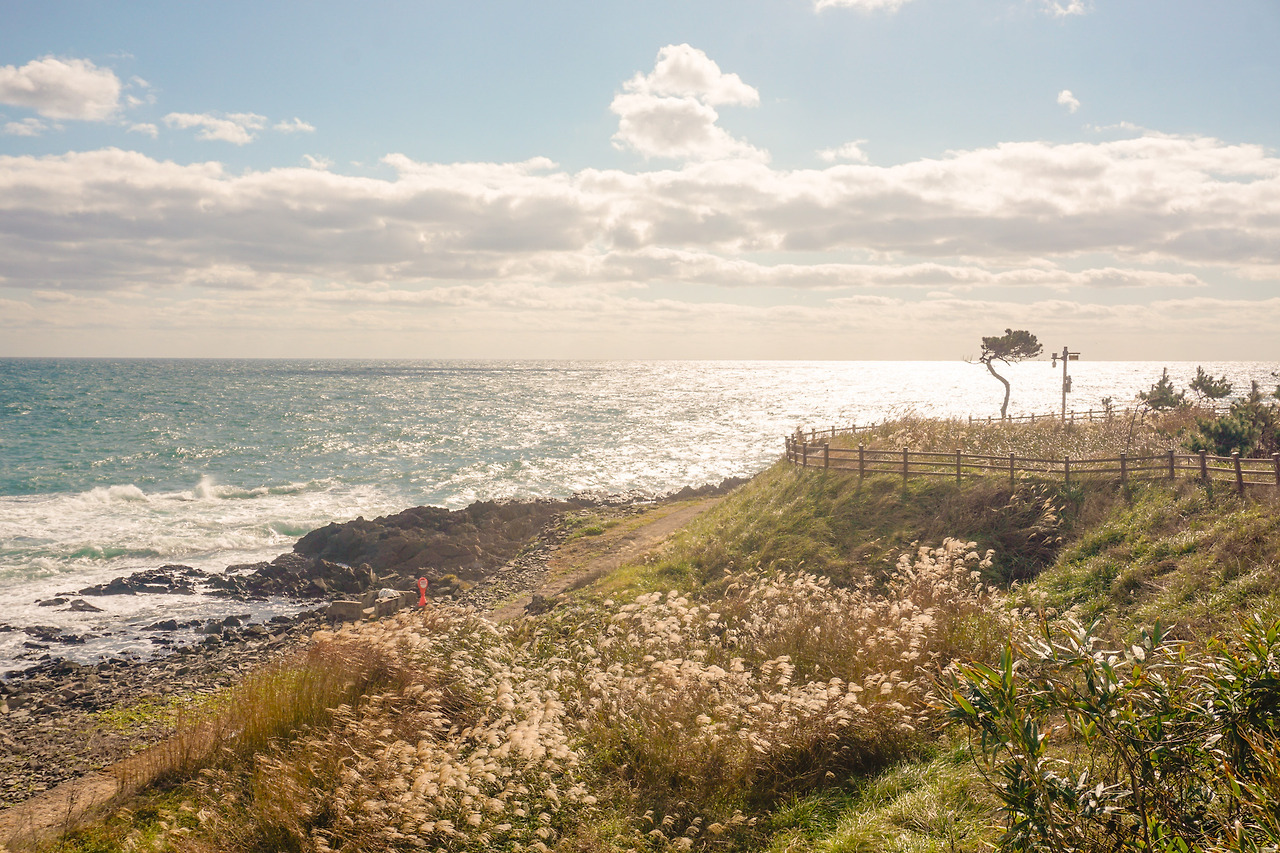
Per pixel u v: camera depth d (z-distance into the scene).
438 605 13.28
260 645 21.52
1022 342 49.09
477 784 7.74
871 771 8.27
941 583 12.53
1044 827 4.39
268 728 9.92
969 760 7.37
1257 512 13.19
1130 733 4.39
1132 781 4.34
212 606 25.84
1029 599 14.14
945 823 6.36
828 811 7.61
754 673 10.93
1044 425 28.45
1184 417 27.08
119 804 9.35
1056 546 16.41
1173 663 4.73
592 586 21.41
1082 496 17.59
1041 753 4.56
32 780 12.54
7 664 20.00
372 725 8.92
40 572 29.14
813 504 21.56
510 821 7.61
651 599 12.54
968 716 4.74
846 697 8.41
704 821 7.79
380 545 32.44
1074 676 5.19
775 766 8.52
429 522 36.03
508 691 9.53
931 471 21.25
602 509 37.59
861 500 20.78
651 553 23.42
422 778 7.19
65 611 24.86
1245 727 4.25
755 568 18.98
